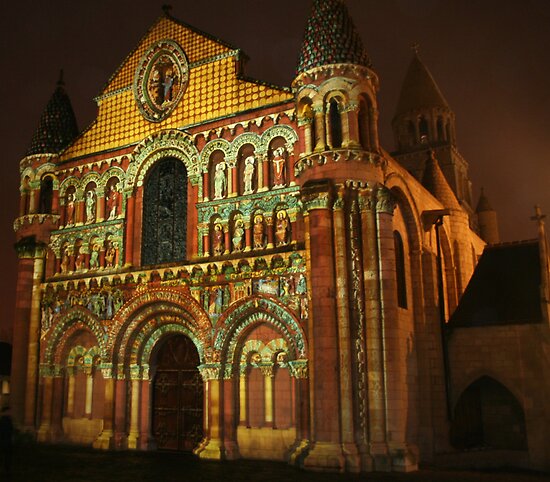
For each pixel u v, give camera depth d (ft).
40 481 74.69
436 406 101.35
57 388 115.34
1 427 80.89
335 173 88.12
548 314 99.30
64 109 132.98
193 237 104.83
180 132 109.81
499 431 108.47
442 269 120.57
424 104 200.64
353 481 72.08
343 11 95.45
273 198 98.22
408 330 101.40
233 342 97.19
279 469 82.17
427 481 72.49
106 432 105.81
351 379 82.48
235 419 95.45
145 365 108.27
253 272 96.53
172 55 115.85
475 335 104.83
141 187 114.21
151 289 106.11
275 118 100.53
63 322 116.16
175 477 76.84
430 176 137.28
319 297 83.92
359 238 87.20
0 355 181.57
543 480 80.64
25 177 127.13
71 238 120.26
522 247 116.26
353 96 90.53
